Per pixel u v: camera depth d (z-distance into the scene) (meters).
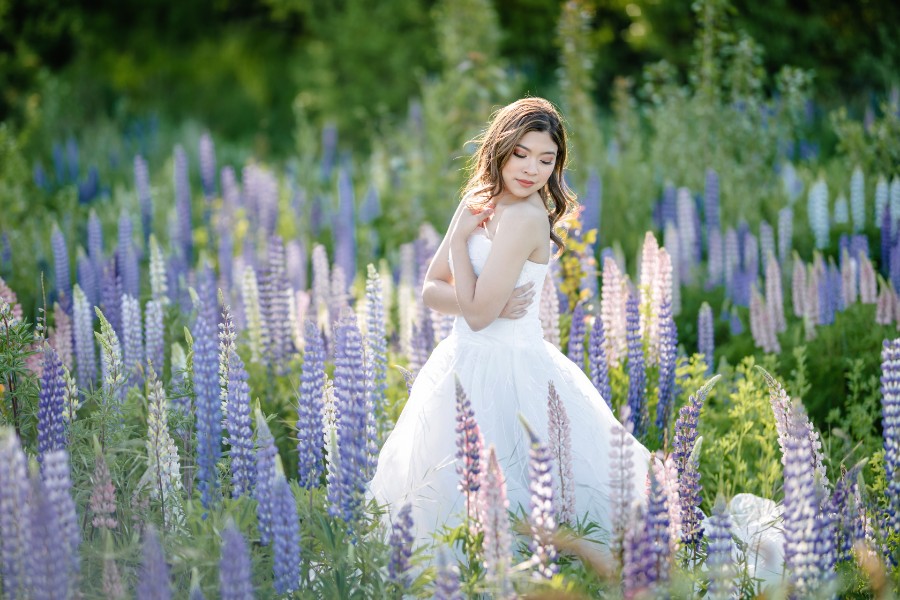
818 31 13.98
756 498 5.61
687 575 4.22
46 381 5.03
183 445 5.37
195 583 3.75
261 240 10.82
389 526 5.04
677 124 11.66
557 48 19.09
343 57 19.66
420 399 5.29
